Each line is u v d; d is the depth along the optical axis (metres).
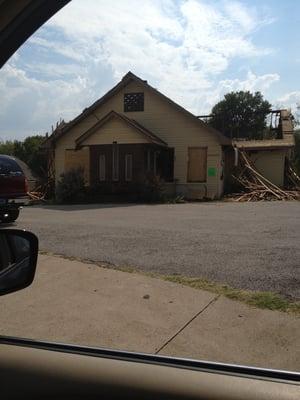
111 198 22.28
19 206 12.72
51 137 26.17
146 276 6.70
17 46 1.69
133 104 24.89
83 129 25.64
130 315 5.21
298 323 4.77
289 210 16.14
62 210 17.48
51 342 2.01
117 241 9.52
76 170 23.14
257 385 1.62
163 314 5.21
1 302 5.74
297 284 6.05
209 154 23.66
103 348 1.95
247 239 9.55
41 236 10.30
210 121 35.62
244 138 33.41
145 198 21.77
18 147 34.72
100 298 5.82
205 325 4.86
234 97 48.22
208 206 18.59
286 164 27.66
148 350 4.27
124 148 23.50
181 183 24.08
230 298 5.62
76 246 9.00
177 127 24.16
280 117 32.81
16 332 4.78
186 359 1.83
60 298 5.86
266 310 5.17
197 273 6.79
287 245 8.73
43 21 1.57
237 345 4.33
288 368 3.81
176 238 9.81
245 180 24.94
